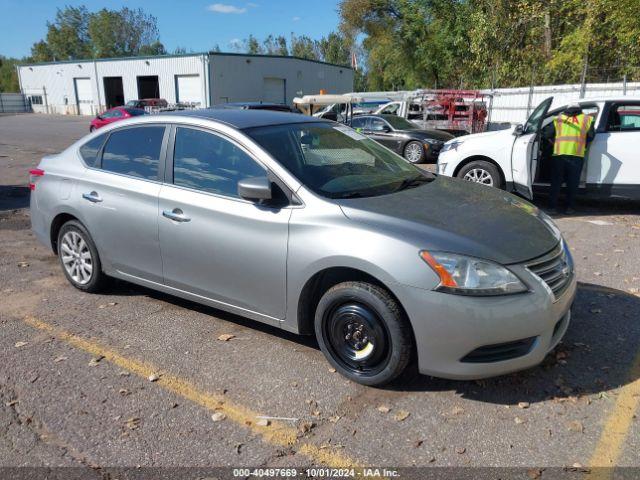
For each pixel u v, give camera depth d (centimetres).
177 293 420
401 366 317
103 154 464
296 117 438
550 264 320
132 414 312
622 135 776
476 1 2362
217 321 435
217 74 3759
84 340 404
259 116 425
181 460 273
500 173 836
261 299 367
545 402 317
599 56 2170
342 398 325
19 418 310
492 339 296
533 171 802
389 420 303
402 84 5075
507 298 295
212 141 396
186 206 393
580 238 679
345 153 412
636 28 1788
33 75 5366
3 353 385
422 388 334
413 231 313
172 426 300
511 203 381
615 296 477
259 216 356
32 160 1608
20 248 659
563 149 790
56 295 496
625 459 269
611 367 355
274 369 359
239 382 344
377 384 330
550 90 2153
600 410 309
